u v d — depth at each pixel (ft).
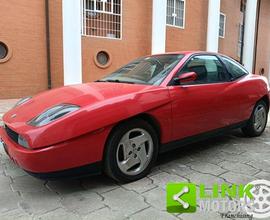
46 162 9.11
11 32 30.78
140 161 11.05
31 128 9.39
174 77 12.13
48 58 33.27
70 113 9.46
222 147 15.07
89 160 9.79
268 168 12.24
